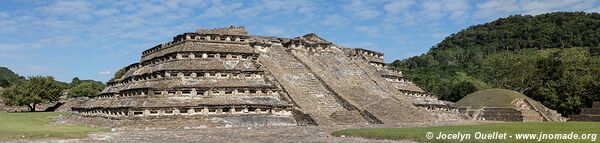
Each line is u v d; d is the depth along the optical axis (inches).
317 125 2340.1
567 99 4279.0
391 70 3784.5
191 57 2618.1
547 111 3951.8
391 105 2901.1
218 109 2338.8
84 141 1585.9
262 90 2529.5
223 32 2942.9
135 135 1819.6
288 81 2773.1
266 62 2935.5
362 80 3225.9
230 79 2554.1
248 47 2893.7
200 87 2399.1
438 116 3230.8
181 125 2185.0
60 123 2559.1
